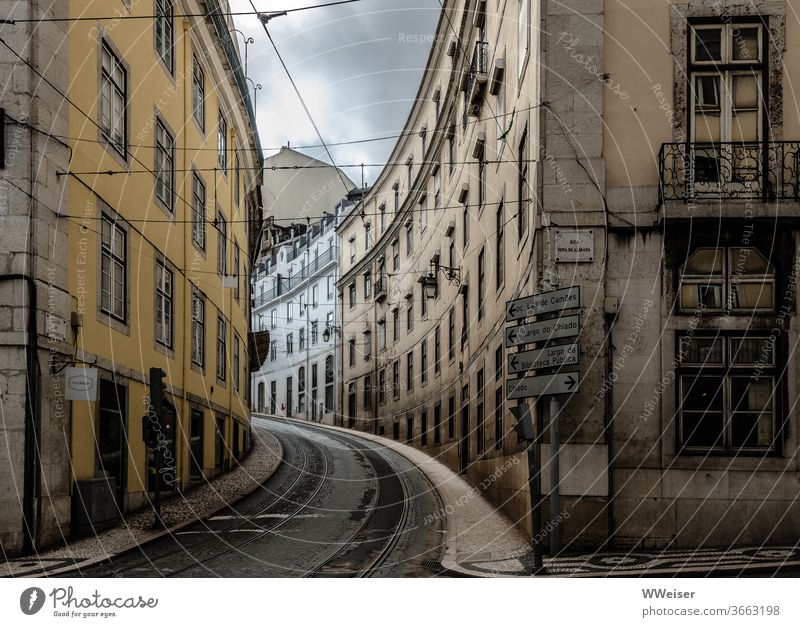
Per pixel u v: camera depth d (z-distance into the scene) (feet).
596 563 34.12
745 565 32.40
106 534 43.37
